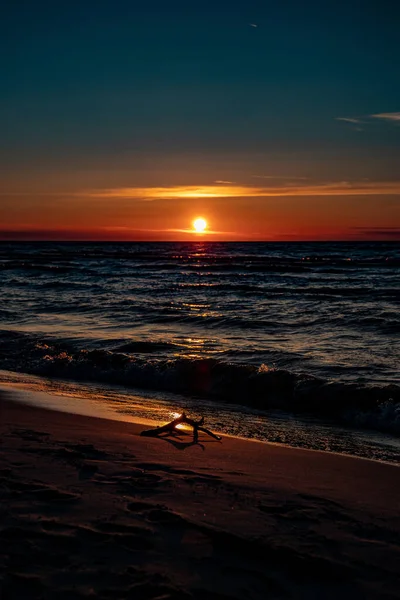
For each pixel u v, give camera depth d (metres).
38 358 11.16
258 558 3.13
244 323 15.08
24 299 21.34
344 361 10.33
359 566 3.09
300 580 2.93
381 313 16.97
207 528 3.47
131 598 2.69
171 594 2.74
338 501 4.09
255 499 4.04
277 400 8.05
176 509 3.76
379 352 11.18
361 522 3.69
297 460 5.19
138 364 9.88
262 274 36.94
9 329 14.38
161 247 116.56
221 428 6.66
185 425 6.54
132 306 18.86
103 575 2.89
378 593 2.83
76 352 11.21
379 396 7.40
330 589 2.86
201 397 8.48
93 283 29.47
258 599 2.75
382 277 33.84
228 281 31.42
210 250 90.94
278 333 13.69
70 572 2.90
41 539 3.25
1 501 3.79
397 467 5.05
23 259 59.84
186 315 16.69
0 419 6.45
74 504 3.77
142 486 4.20
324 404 7.62
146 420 6.80
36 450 5.07
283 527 3.55
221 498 4.03
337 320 15.55
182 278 33.50
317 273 38.12
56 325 15.05
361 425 6.94
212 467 4.82
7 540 3.22
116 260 57.81
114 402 7.92
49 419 6.55
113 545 3.21
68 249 100.38
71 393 8.51
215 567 3.02
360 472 4.86
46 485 4.13
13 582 2.79
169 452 5.25
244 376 8.75
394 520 3.74
